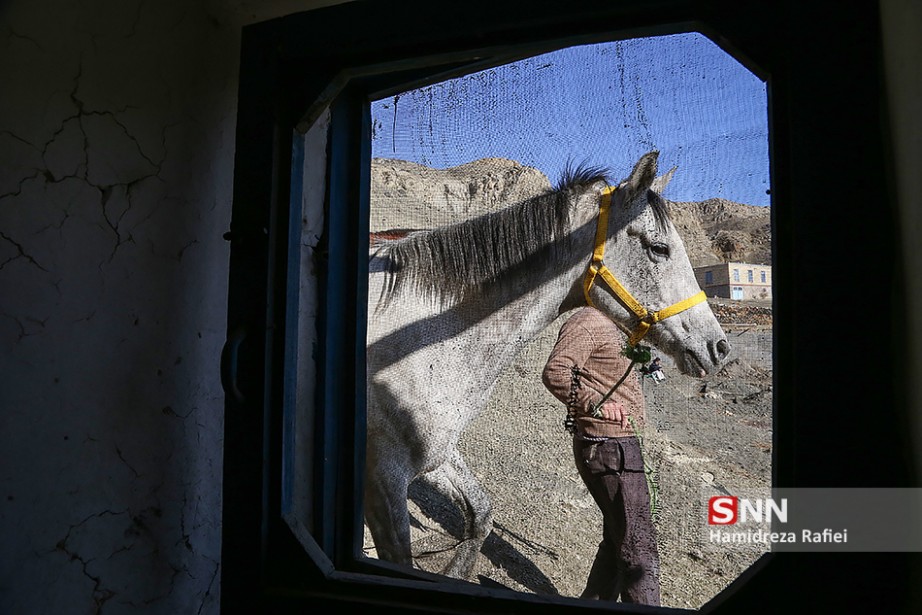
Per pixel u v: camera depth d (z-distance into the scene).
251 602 0.87
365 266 1.33
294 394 0.94
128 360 0.93
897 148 0.64
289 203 0.92
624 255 1.67
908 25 0.61
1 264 0.77
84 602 0.86
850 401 0.65
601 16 0.78
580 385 1.58
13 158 0.79
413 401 1.58
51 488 0.82
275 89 0.91
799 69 0.69
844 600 0.65
